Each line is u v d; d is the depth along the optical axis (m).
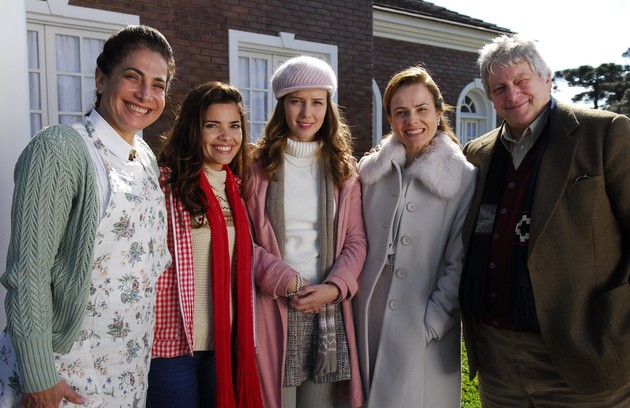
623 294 1.80
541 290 1.86
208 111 1.98
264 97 6.58
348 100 7.02
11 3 1.74
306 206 2.26
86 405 1.44
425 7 9.66
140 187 1.58
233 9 6.04
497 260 2.02
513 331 1.98
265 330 2.18
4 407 1.41
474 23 9.73
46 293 1.33
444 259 2.29
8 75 1.74
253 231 2.26
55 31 5.09
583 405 1.90
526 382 1.99
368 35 7.11
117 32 1.57
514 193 2.03
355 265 2.24
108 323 1.47
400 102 2.22
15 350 1.32
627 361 1.75
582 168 1.85
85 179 1.40
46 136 1.36
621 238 1.85
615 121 1.84
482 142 2.35
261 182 2.25
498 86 2.01
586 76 28.31
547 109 2.01
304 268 2.22
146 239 1.57
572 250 1.83
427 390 2.25
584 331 1.81
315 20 6.66
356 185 2.41
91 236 1.40
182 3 5.70
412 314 2.25
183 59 5.75
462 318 2.16
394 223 2.31
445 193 2.20
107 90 1.55
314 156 2.31
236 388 2.05
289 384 2.15
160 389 1.88
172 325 1.85
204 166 2.06
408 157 2.38
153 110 1.59
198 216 1.95
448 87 9.90
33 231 1.31
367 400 2.28
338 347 2.24
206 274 1.98
